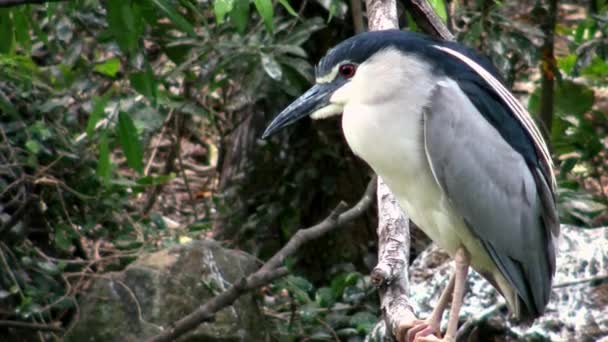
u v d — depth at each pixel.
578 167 13.59
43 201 11.09
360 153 7.96
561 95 12.98
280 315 11.27
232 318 10.40
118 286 10.45
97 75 11.84
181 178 15.43
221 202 13.23
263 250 12.93
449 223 7.94
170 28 11.44
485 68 8.06
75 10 10.53
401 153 7.79
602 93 15.80
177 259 10.62
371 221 12.67
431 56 7.83
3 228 10.34
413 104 7.73
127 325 10.32
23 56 10.81
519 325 8.96
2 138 10.79
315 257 12.77
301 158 12.84
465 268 7.98
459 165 7.73
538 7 12.12
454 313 7.76
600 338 8.81
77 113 11.84
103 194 11.22
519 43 11.37
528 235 8.02
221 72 12.35
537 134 8.12
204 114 11.85
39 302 10.55
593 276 9.21
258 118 13.07
